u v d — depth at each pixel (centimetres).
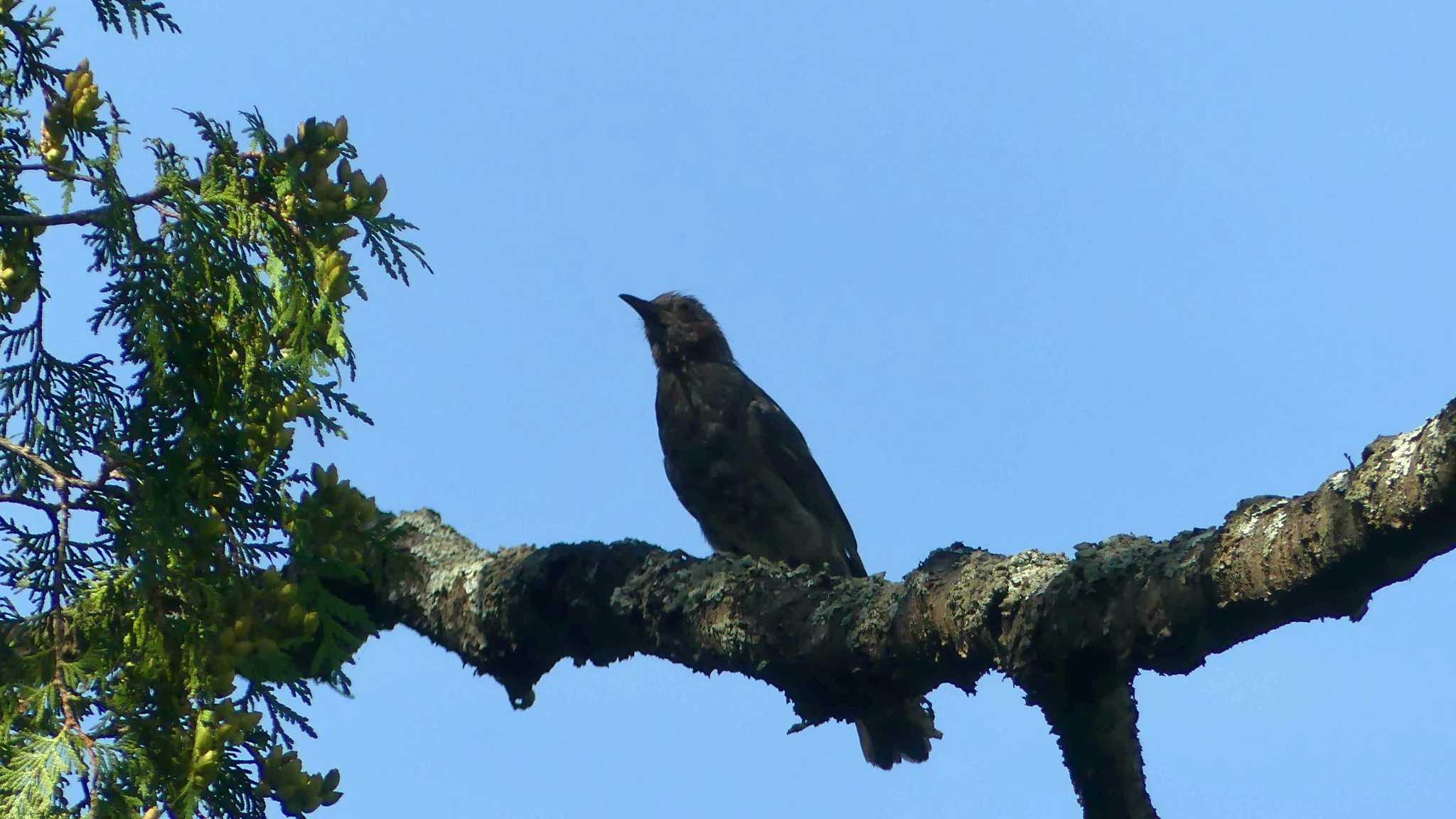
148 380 958
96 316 952
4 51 1001
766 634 972
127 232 930
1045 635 809
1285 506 736
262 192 989
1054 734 836
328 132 986
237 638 878
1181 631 765
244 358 959
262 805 887
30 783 790
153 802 829
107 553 905
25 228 950
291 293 962
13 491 942
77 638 877
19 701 834
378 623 1245
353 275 1009
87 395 966
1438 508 656
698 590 1027
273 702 933
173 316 952
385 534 1011
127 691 861
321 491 959
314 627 915
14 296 946
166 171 965
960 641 866
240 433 949
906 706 1173
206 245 945
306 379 957
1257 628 750
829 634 941
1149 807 828
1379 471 683
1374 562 689
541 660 1161
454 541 1247
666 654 1061
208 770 830
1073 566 809
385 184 1004
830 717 973
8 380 955
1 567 891
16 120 1014
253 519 961
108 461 915
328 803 883
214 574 914
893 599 919
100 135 973
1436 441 654
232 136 983
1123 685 823
